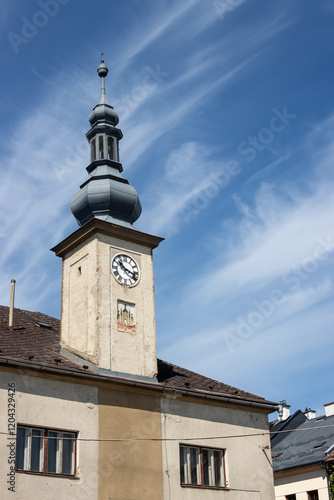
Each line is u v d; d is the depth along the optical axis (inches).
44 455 912.3
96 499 930.7
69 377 966.4
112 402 1002.1
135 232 1165.1
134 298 1130.7
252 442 1139.3
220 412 1120.8
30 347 1064.8
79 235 1157.1
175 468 1026.7
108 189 1187.9
